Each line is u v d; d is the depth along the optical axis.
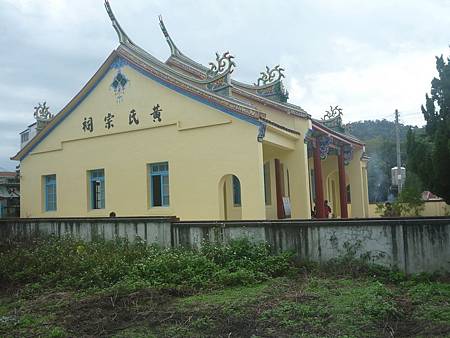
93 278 10.74
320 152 21.47
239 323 7.37
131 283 9.97
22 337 7.30
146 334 7.12
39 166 22.17
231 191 20.06
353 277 10.09
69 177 20.91
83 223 14.88
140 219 13.64
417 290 8.59
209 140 16.77
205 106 16.91
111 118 19.58
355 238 10.53
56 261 11.87
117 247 13.07
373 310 7.35
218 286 9.91
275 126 16.56
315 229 11.02
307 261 11.02
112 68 19.62
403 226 9.99
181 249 12.36
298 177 18.88
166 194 18.14
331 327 6.92
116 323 7.79
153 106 18.31
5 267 11.86
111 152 19.52
